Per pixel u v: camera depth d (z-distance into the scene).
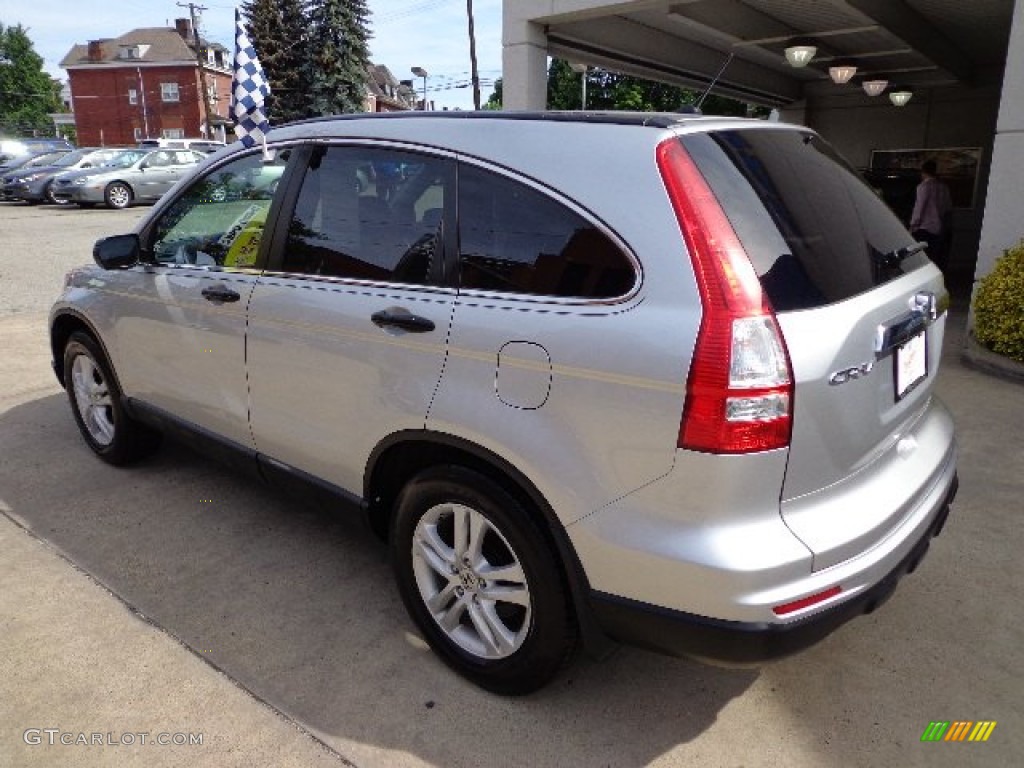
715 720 2.42
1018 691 2.53
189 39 61.88
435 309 2.38
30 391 5.54
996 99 13.05
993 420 4.87
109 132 62.22
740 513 1.92
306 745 2.31
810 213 2.22
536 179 2.24
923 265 2.68
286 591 3.10
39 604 2.99
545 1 8.03
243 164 3.20
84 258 11.95
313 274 2.80
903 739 2.34
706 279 1.91
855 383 2.08
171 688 2.54
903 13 9.02
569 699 2.51
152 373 3.61
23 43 82.00
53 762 2.24
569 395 2.08
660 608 2.02
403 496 2.59
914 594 3.05
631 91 27.61
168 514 3.72
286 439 2.97
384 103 73.44
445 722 2.41
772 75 13.27
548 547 2.24
